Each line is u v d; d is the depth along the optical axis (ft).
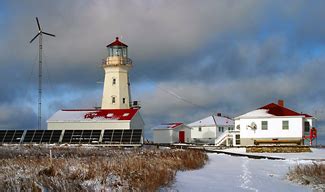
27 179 49.93
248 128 195.00
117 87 258.57
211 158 134.72
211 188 62.54
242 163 116.26
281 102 208.85
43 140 212.43
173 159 94.73
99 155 115.65
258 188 64.64
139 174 59.67
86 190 46.52
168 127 281.13
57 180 49.52
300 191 63.67
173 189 58.39
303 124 190.80
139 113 245.04
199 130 298.15
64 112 242.99
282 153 165.07
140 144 199.82
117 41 264.31
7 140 212.84
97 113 239.50
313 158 140.46
